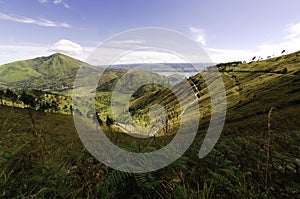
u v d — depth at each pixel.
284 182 3.56
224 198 3.10
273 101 84.69
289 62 142.00
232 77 146.88
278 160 4.64
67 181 3.12
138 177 2.90
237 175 3.82
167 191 2.91
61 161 3.67
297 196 3.12
